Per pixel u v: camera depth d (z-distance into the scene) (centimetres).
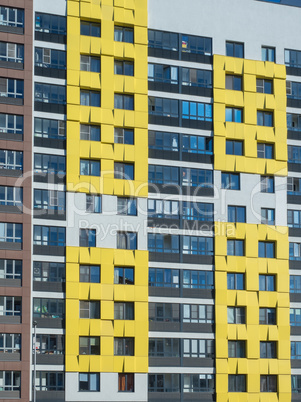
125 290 8025
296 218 8850
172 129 8519
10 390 7550
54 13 8306
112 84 8331
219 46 8819
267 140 8800
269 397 8338
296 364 8544
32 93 8081
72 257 7912
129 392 7894
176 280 8269
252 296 8438
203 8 8844
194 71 8706
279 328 8475
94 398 7769
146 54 8500
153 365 8044
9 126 7981
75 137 8131
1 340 7606
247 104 8788
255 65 8881
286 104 8981
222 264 8400
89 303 7931
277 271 8575
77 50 8275
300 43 9150
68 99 8162
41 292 7800
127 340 8000
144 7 8575
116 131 8338
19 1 8175
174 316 8194
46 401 7638
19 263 7775
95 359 7819
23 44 8138
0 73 8012
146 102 8419
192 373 8144
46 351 7725
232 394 8206
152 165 8388
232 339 8300
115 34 8481
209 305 8325
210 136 8638
